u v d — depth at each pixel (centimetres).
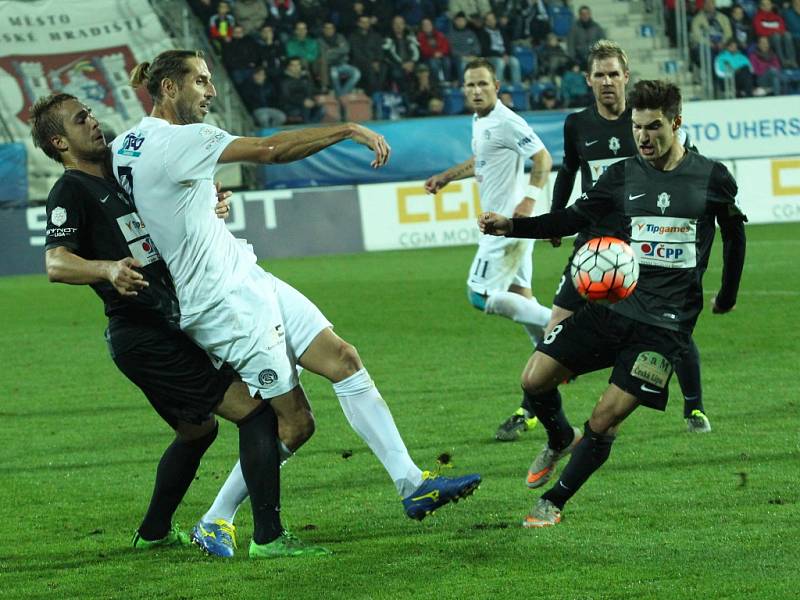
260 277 1516
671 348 1557
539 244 6812
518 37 7738
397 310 4212
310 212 6556
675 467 1873
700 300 1593
